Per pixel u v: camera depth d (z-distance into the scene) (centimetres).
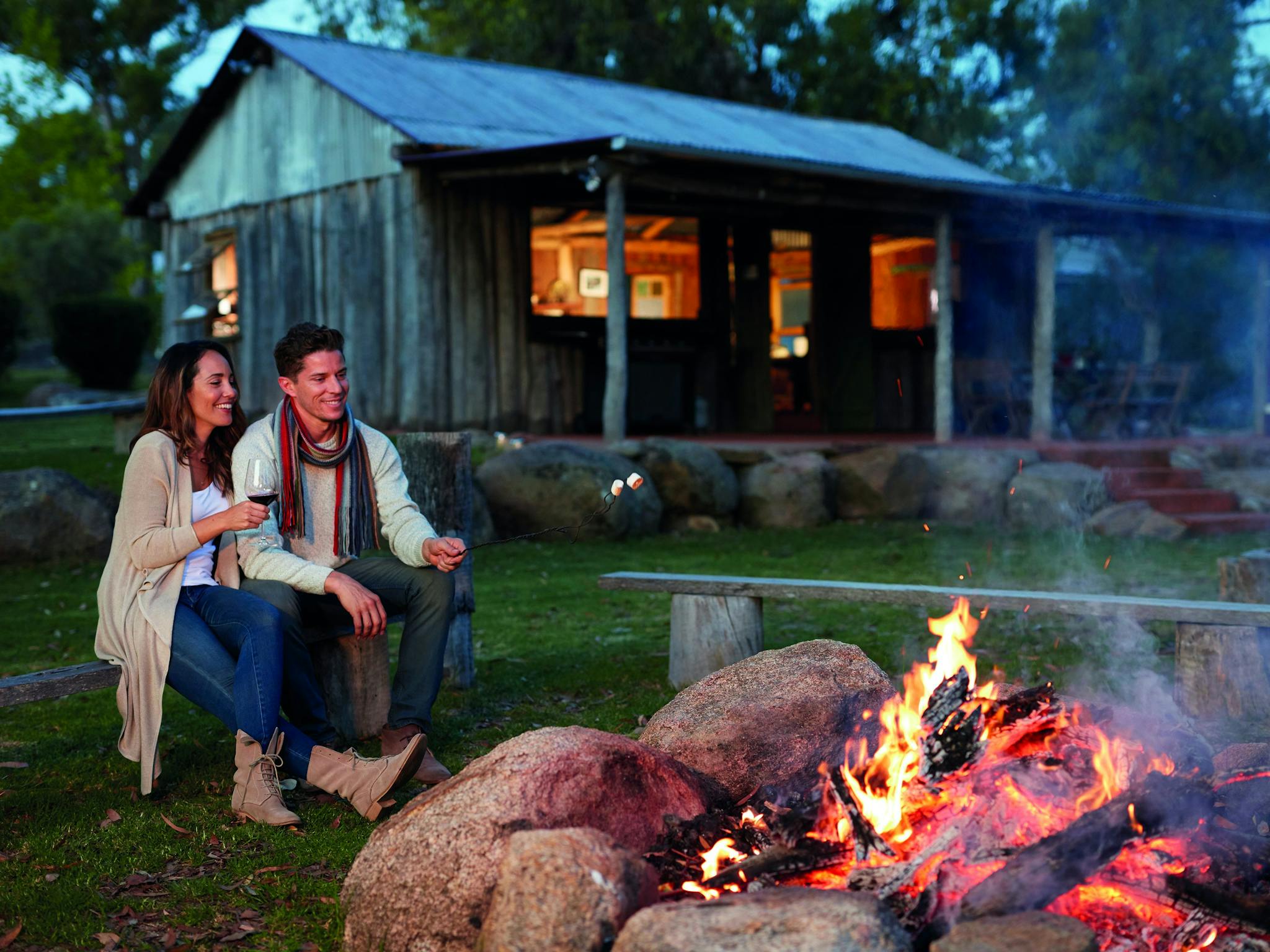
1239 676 444
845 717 359
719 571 891
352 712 460
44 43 2861
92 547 966
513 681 557
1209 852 272
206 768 433
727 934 215
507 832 260
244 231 1603
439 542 417
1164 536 1106
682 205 1473
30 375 2708
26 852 350
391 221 1378
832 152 1588
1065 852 250
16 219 2966
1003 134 2273
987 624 686
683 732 350
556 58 2712
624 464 1097
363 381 1424
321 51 1512
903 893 254
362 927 266
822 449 1243
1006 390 1592
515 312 1405
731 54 2677
